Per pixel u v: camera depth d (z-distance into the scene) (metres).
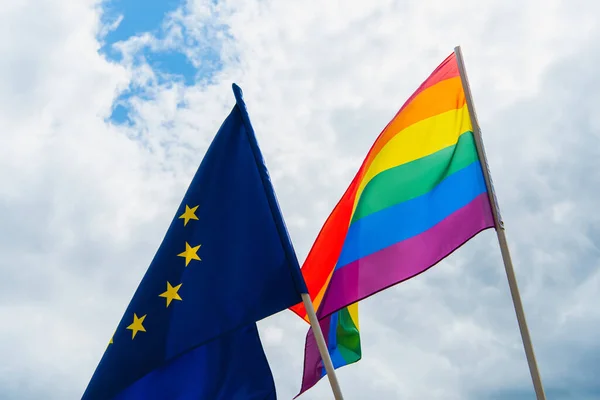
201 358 9.92
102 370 9.48
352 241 11.47
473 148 11.47
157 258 10.08
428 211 11.30
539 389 9.48
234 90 10.93
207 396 9.74
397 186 11.61
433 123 11.91
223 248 10.13
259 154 10.59
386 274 11.05
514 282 10.31
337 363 12.00
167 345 9.56
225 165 10.61
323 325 12.06
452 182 11.35
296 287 9.84
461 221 11.03
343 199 12.14
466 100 11.68
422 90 12.25
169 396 9.70
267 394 9.80
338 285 11.27
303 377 11.91
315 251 12.09
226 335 10.02
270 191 10.37
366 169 12.02
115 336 9.67
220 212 10.34
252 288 9.91
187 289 9.89
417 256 11.04
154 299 9.82
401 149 11.87
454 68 12.15
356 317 12.34
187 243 10.15
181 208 10.36
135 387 9.63
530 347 9.80
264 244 10.12
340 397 9.21
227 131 10.78
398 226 11.33
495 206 10.85
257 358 9.95
